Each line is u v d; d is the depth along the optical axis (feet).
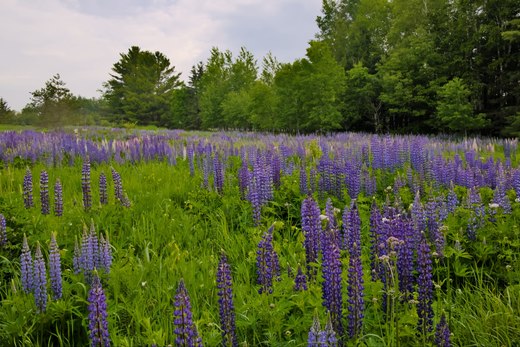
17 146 44.60
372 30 150.20
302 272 14.33
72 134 67.82
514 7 89.51
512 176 27.48
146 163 42.80
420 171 30.50
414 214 18.43
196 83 273.54
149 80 303.89
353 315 11.75
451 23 101.86
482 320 13.85
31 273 13.43
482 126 88.43
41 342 12.80
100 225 20.98
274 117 130.41
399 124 128.16
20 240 18.69
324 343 9.16
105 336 10.88
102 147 45.55
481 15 94.58
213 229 22.61
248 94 161.79
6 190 27.50
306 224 16.29
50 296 14.01
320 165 28.68
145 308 14.08
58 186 22.02
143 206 24.47
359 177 28.32
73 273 15.93
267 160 32.73
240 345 12.28
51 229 19.49
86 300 13.99
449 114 89.66
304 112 118.62
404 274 13.65
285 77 120.88
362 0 151.02
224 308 12.01
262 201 24.29
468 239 19.44
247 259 18.19
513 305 14.79
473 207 21.08
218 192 27.43
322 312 13.00
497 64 89.92
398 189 26.68
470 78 95.04
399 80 102.99
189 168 36.78
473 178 28.89
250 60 188.55
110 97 309.42
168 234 20.95
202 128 206.39
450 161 31.24
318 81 110.22
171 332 12.92
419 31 106.73
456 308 14.79
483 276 17.66
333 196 27.22
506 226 19.61
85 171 22.67
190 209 24.75
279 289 14.06
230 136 85.97
